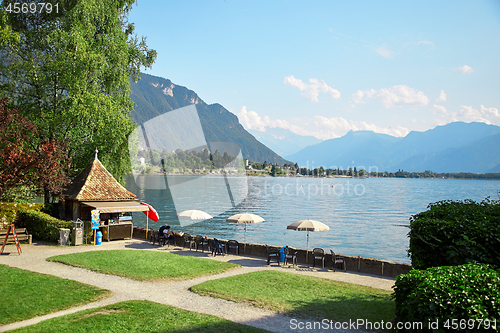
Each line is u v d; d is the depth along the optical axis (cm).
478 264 828
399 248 3709
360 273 1706
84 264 1641
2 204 2400
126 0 3494
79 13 2933
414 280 762
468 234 934
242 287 1334
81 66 2817
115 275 1478
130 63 3584
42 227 2366
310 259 1905
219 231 4434
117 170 3139
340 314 1051
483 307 639
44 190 2645
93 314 988
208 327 909
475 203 1148
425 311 677
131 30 3669
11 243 2147
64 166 2666
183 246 2350
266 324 971
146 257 1809
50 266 1619
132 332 866
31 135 2650
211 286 1332
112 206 2428
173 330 883
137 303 1097
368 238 4288
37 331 847
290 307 1110
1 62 2800
